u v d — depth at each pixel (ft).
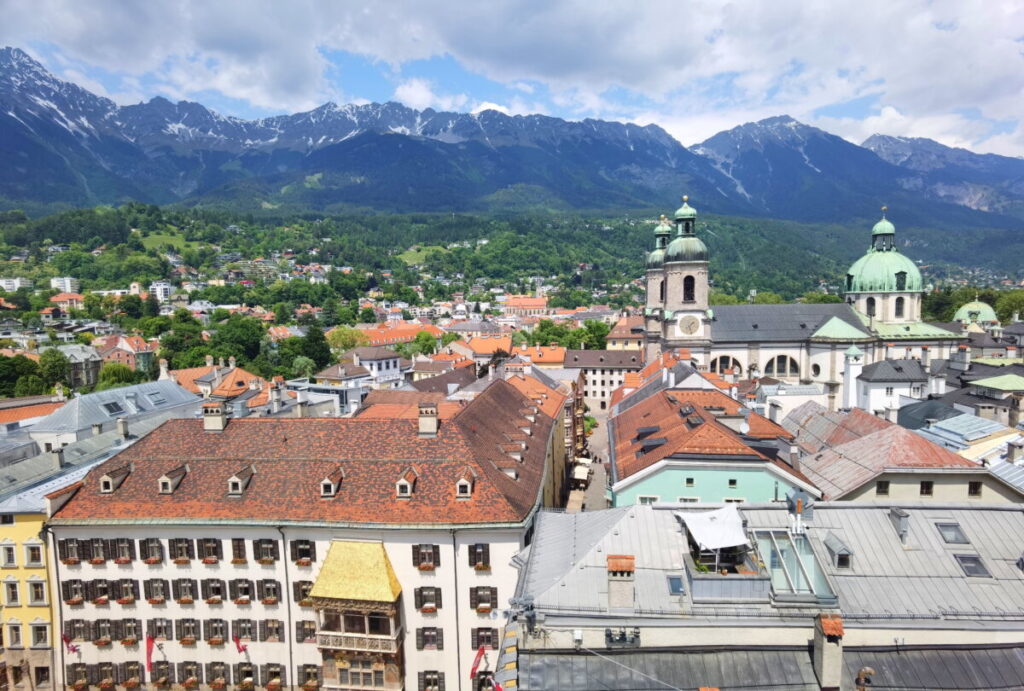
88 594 186.70
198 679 185.88
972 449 222.28
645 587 111.14
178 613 185.26
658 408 254.27
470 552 175.01
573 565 117.60
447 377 473.67
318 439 203.00
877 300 501.97
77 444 246.06
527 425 260.42
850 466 195.21
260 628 182.70
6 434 325.42
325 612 173.27
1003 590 110.42
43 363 609.42
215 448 203.82
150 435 211.20
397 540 176.24
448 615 176.14
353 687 175.01
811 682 97.60
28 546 187.62
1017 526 121.49
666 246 514.68
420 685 177.47
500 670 102.78
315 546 180.14
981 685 97.96
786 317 497.87
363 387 468.75
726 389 330.13
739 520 117.39
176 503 186.80
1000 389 322.14
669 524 123.03
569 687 99.60
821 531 121.19
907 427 272.72
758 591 108.06
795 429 269.23
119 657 187.21
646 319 546.26
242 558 182.09
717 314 500.33
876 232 515.91
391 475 188.03
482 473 186.29
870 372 366.84
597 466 404.77
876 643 104.01
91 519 184.55
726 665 101.09
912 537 119.65
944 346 487.20
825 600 106.11
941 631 104.06
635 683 99.60
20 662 189.47
